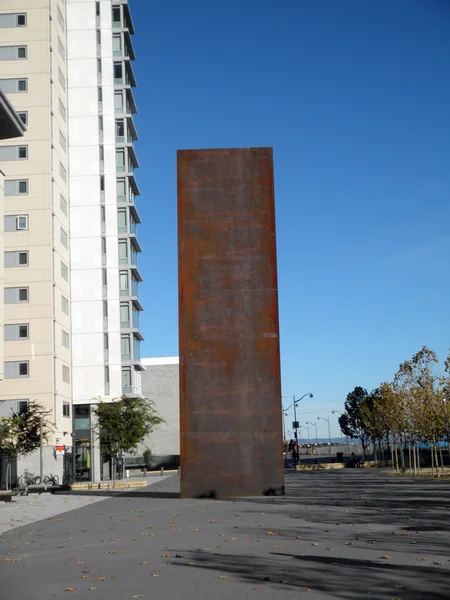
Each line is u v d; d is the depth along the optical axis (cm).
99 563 1396
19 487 5109
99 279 6950
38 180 6184
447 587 1044
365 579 1125
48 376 5981
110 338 6894
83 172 7081
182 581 1161
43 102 6281
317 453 13962
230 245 3394
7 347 6009
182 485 3266
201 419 3291
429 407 5150
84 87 7206
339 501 2805
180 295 3359
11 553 1614
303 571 1217
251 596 1021
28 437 5153
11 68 6325
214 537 1758
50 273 6094
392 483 4112
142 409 5597
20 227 6131
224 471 3256
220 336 3331
